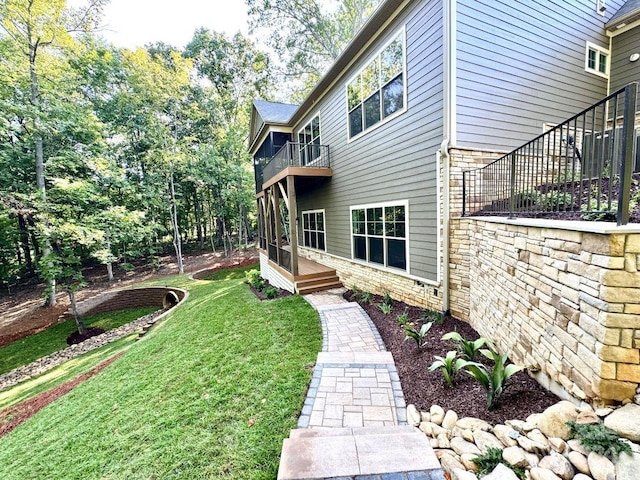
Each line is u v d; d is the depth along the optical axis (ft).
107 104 58.65
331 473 6.47
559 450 5.86
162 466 8.62
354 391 10.60
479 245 13.60
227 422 9.98
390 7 18.19
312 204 35.86
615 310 5.74
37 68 36.27
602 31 21.84
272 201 36.14
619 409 5.80
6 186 39.63
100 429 12.09
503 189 13.60
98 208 42.98
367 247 23.95
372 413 9.30
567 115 20.11
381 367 12.20
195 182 67.46
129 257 72.38
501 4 16.70
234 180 68.33
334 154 27.86
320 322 18.28
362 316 18.99
